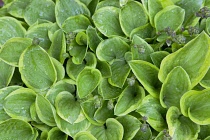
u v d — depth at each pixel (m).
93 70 0.64
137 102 0.61
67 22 0.69
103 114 0.64
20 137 0.64
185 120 0.62
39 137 0.67
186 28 0.68
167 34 0.65
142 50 0.61
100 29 0.68
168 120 0.59
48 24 0.72
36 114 0.65
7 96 0.64
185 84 0.61
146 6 0.69
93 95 0.65
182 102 0.59
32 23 0.74
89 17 0.71
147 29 0.69
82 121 0.64
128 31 0.69
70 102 0.65
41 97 0.63
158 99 0.63
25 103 0.65
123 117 0.63
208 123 0.58
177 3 0.71
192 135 0.60
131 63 0.62
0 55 0.67
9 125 0.64
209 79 0.63
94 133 0.64
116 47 0.67
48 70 0.65
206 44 0.60
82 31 0.68
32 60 0.65
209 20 0.68
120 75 0.65
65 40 0.67
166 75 0.62
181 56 0.62
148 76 0.64
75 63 0.66
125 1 0.68
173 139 0.59
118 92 0.65
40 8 0.75
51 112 0.64
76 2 0.72
